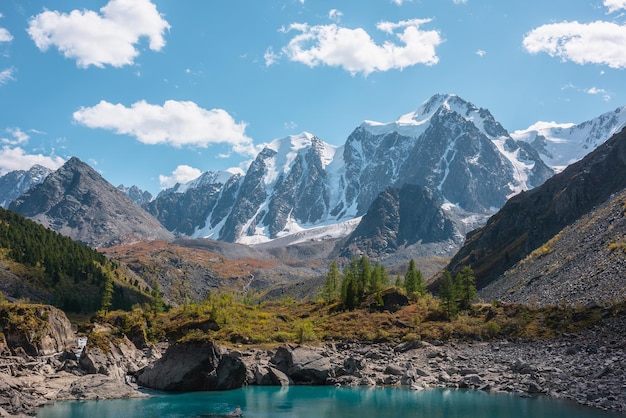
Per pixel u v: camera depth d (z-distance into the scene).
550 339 119.31
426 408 80.62
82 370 104.19
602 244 169.00
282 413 80.00
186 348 105.12
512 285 198.00
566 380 89.25
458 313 155.62
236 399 92.69
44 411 79.44
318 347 137.75
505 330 134.50
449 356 120.69
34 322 120.06
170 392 100.25
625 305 119.38
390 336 146.38
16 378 90.81
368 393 97.31
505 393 88.88
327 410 81.94
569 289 152.38
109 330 149.25
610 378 85.44
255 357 123.88
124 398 92.56
